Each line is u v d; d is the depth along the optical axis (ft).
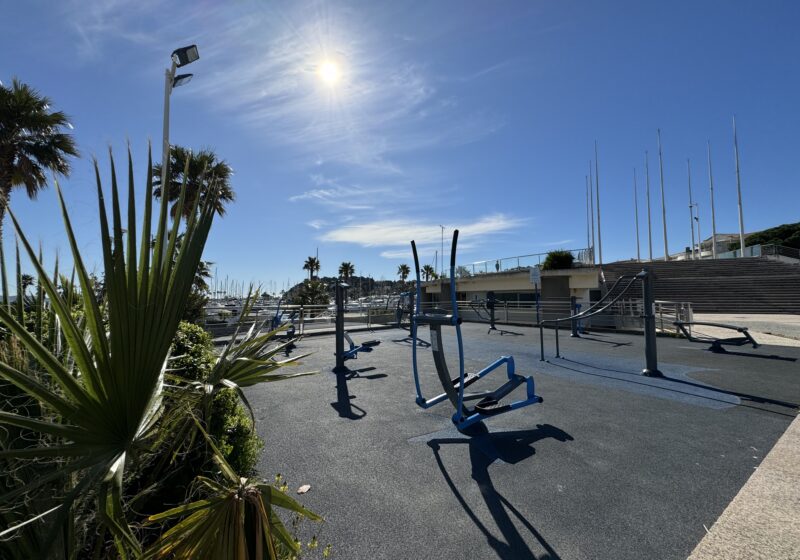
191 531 3.95
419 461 12.34
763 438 13.62
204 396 5.32
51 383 5.27
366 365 29.04
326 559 7.76
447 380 14.26
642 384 21.53
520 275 81.66
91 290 4.29
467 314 70.85
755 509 8.83
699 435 14.03
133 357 4.51
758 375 22.81
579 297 73.15
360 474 11.49
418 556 7.86
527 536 8.44
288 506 4.30
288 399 19.92
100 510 3.77
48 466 4.71
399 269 262.47
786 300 69.05
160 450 5.90
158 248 4.78
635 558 7.66
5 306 5.23
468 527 8.81
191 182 54.19
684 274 93.40
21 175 44.98
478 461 12.25
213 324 45.32
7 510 3.92
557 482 10.78
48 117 44.73
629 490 10.27
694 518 8.94
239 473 9.01
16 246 5.23
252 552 3.84
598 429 14.78
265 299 45.68
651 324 23.41
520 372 25.18
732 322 48.70
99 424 4.29
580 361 28.45
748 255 117.08
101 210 4.27
